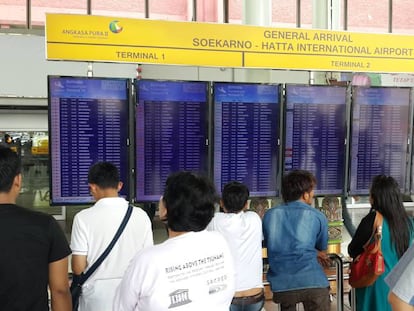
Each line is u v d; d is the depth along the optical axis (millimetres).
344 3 7688
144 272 1292
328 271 3170
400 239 2545
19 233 1448
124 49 2945
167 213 1393
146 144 3271
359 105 3588
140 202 3303
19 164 1521
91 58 2900
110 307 1998
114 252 2014
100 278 1998
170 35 3016
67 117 3119
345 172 3629
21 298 1426
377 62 3428
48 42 2832
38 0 6590
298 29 3244
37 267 1463
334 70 3348
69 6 6785
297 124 3508
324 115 3547
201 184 1396
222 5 7383
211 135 3371
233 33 3123
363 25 7820
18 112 5648
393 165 3689
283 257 2477
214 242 1420
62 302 1568
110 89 3174
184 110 3311
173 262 1314
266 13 5477
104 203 2074
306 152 3547
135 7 7168
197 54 3070
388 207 2566
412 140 3682
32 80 5488
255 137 3449
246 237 2312
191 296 1321
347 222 3781
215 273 1387
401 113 3652
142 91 3223
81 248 2008
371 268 2551
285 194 2617
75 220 2049
